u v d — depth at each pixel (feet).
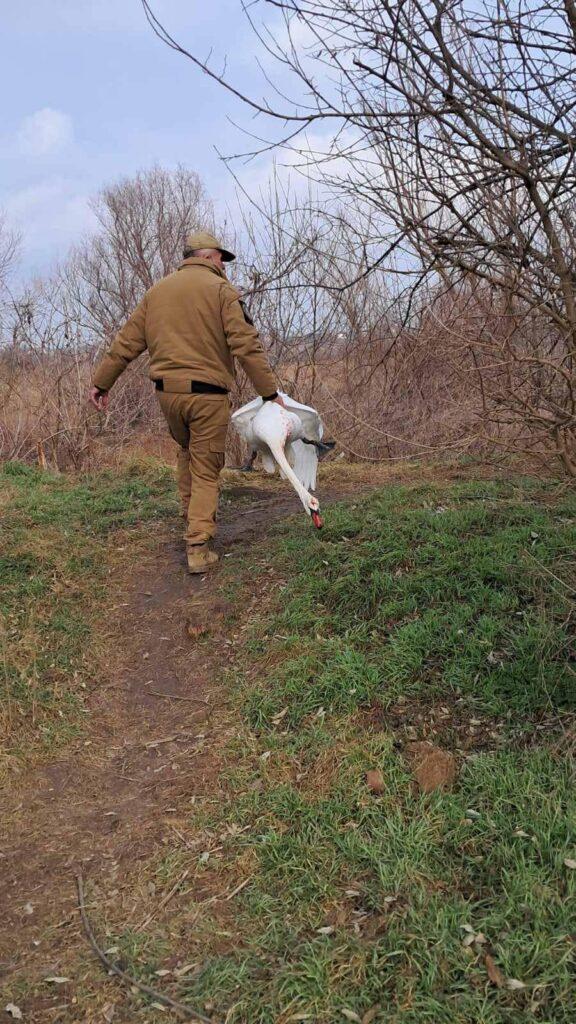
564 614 13.41
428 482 21.52
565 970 7.92
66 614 16.87
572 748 10.71
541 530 16.33
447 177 10.31
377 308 27.86
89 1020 8.29
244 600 16.61
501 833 9.80
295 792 11.23
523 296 11.01
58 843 11.11
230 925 9.37
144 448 30.94
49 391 30.22
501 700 12.11
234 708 13.50
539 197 10.32
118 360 17.34
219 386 16.79
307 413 18.69
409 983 8.10
